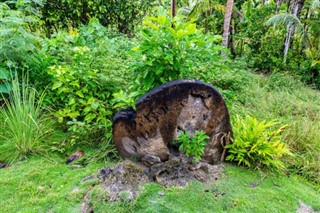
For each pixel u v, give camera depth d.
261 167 2.18
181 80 1.86
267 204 1.78
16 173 1.93
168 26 1.85
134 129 1.95
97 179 1.83
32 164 2.04
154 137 1.96
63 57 3.00
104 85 2.54
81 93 2.39
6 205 1.65
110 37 4.32
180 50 1.85
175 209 1.65
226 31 5.47
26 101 2.26
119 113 1.98
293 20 5.36
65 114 2.37
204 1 6.43
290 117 3.12
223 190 1.85
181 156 1.98
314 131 2.65
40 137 2.26
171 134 1.96
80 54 2.79
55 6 4.71
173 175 1.86
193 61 1.99
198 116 1.95
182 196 1.74
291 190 1.97
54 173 1.96
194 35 1.94
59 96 2.54
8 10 2.59
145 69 1.90
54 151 2.21
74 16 4.93
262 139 2.13
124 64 3.03
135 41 3.90
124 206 1.62
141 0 5.23
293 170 2.26
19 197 1.72
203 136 1.92
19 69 2.58
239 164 2.19
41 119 2.37
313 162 2.30
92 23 4.04
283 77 4.77
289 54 5.91
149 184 1.79
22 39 2.47
